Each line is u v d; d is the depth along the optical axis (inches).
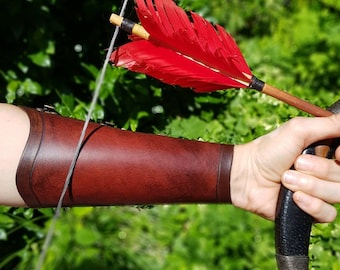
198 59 46.6
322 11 132.6
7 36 71.7
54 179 45.5
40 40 70.6
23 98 69.8
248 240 102.4
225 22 123.1
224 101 68.5
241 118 68.2
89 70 68.1
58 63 71.5
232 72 46.0
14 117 46.3
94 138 46.5
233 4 124.7
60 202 44.3
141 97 65.9
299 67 115.4
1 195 45.9
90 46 71.6
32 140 45.6
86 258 99.1
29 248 73.7
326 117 44.5
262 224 104.6
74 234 100.0
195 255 103.2
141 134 47.6
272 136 45.7
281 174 45.6
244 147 47.1
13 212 65.2
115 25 46.3
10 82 69.6
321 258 59.3
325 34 126.7
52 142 45.8
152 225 107.7
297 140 44.4
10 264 70.4
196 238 104.3
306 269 44.6
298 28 129.2
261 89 45.8
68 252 98.0
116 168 45.8
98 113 65.1
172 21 45.8
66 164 45.5
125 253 103.3
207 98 66.8
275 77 93.5
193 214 106.9
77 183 45.8
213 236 104.6
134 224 107.7
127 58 46.5
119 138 46.8
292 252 44.5
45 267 93.0
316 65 118.0
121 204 47.0
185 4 62.4
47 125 46.4
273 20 129.6
